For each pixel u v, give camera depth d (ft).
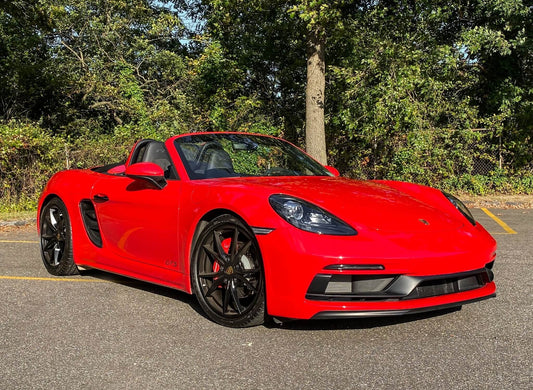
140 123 53.88
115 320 11.46
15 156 34.94
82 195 15.11
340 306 9.59
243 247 10.62
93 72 64.13
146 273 13.20
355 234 9.87
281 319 10.36
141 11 65.21
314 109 38.96
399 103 37.55
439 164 40.40
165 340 10.18
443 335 10.28
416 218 10.93
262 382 8.25
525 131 41.09
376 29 45.96
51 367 8.95
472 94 46.01
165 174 13.55
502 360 9.02
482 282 10.88
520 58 44.34
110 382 8.34
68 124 63.62
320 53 39.14
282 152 14.38
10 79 61.77
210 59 50.72
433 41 44.06
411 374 8.48
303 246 9.65
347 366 8.83
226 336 10.36
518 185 40.98
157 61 62.85
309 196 10.94
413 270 9.70
